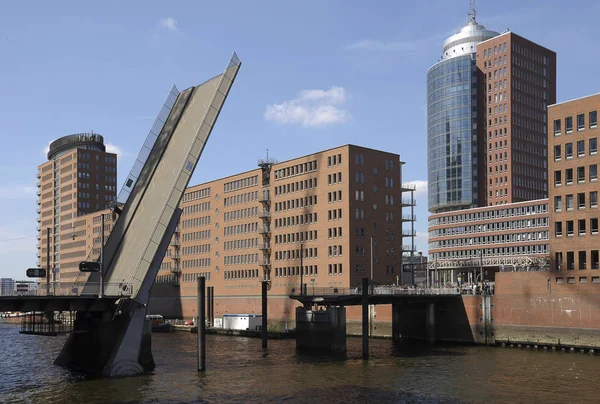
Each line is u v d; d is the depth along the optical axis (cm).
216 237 13975
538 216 16062
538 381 5572
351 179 11050
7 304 5319
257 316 10688
